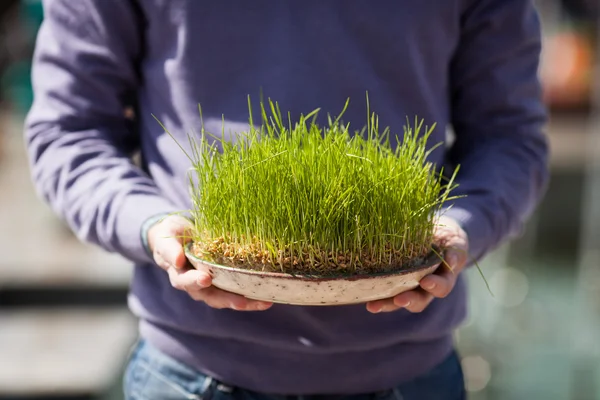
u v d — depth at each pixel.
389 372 1.19
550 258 4.53
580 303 3.38
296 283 0.97
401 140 1.17
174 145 1.19
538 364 2.92
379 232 0.99
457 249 1.06
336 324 1.14
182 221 1.09
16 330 2.60
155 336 1.21
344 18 1.15
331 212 0.98
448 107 1.27
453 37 1.23
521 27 1.25
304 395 1.17
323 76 1.15
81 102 1.22
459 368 1.29
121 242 1.13
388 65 1.17
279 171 0.99
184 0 1.15
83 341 2.53
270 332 1.14
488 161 1.24
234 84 1.16
